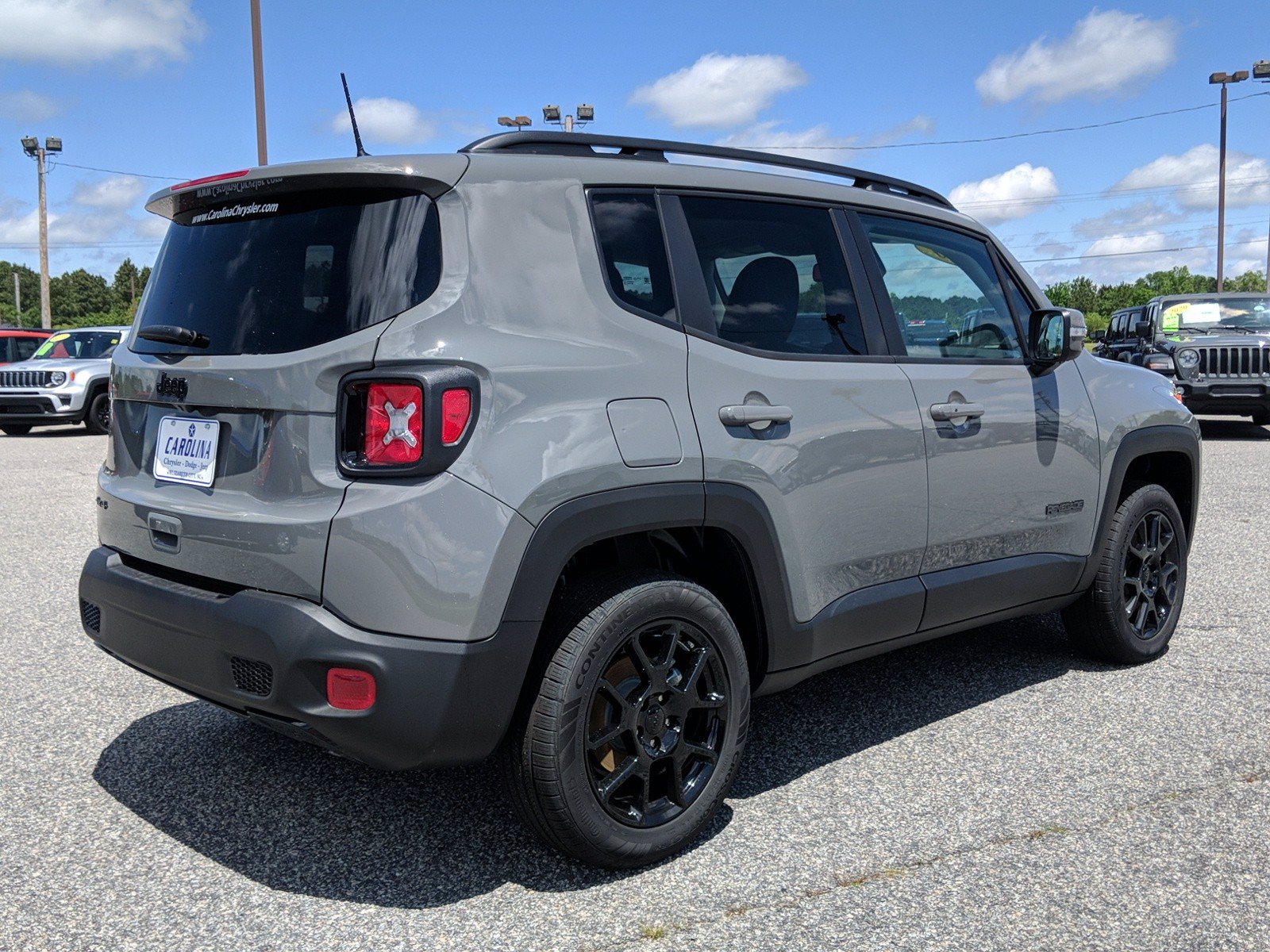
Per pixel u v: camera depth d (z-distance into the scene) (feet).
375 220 7.98
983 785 10.14
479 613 7.50
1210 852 8.78
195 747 11.12
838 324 10.39
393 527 7.35
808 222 10.49
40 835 9.16
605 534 8.12
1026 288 12.98
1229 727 11.59
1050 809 9.59
